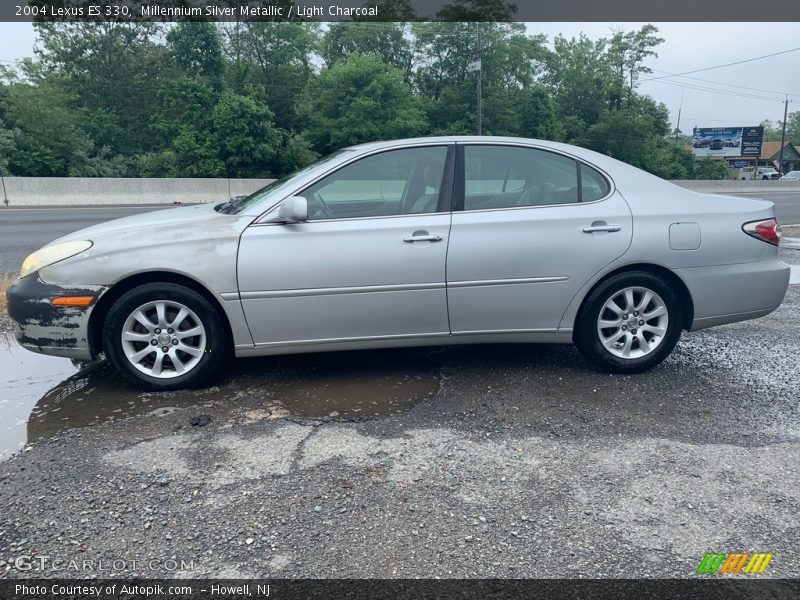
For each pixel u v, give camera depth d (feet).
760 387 13.55
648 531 8.33
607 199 13.76
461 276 13.08
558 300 13.55
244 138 111.24
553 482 9.52
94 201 72.79
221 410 12.08
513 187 13.71
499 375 14.17
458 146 13.69
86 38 132.16
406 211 13.47
